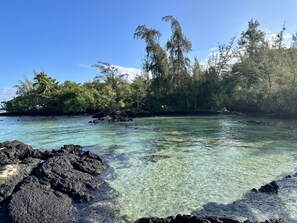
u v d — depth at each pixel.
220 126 28.17
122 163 14.23
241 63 49.06
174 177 11.96
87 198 9.66
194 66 50.56
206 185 10.92
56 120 43.44
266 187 10.06
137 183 11.32
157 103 49.53
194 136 22.23
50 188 10.09
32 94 64.06
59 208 8.72
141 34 50.50
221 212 8.57
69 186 10.27
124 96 57.34
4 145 15.16
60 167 11.75
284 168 12.76
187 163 14.05
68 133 26.38
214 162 14.12
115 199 9.78
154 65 50.66
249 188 10.48
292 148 16.64
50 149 18.69
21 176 11.11
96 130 27.94
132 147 18.30
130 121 36.28
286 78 38.00
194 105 48.50
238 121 32.41
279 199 9.26
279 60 42.56
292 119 32.69
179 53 49.69
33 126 34.53
